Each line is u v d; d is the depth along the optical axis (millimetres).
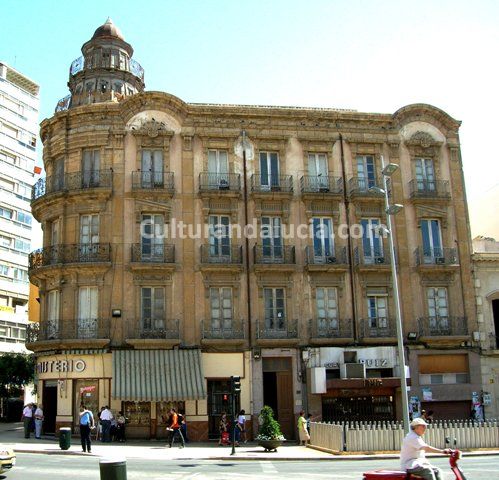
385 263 37219
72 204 35875
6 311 58844
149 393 32094
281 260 36188
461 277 37969
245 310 35219
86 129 36469
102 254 34625
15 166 63000
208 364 34250
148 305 34656
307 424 32094
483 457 24562
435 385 35844
